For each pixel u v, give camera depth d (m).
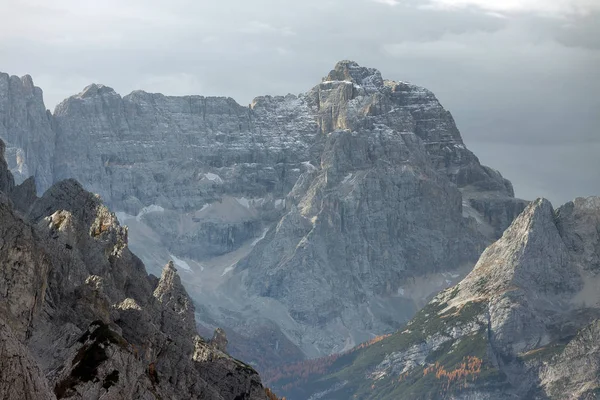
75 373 111.06
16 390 92.94
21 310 119.81
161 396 119.56
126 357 113.75
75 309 135.12
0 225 121.44
